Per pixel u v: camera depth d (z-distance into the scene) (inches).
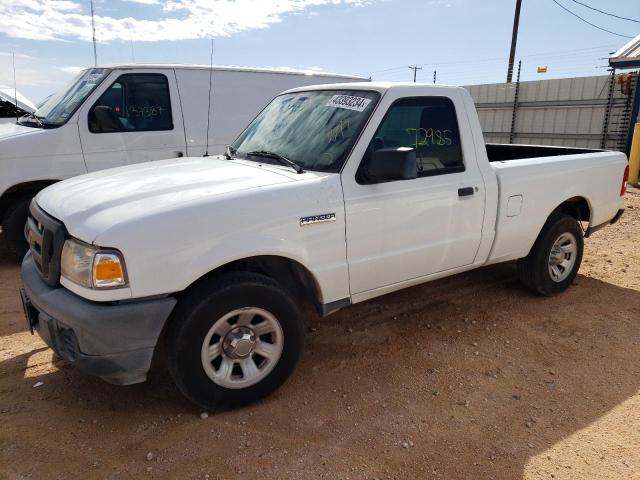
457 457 109.4
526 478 104.0
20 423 116.7
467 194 155.2
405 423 120.0
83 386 132.1
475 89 804.6
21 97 357.4
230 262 119.0
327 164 134.5
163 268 106.6
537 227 180.5
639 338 165.9
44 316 111.1
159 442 111.4
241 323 119.7
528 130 735.1
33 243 127.6
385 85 145.4
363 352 152.6
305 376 138.9
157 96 258.8
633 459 110.1
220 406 120.0
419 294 197.9
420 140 147.9
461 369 144.6
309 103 156.6
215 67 275.7
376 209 135.9
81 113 237.6
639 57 576.4
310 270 127.6
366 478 102.7
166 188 120.3
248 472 103.3
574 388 136.8
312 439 113.7
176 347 111.3
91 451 108.3
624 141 617.9
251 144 159.6
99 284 103.2
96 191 122.1
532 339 163.5
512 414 124.8
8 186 219.9
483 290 203.2
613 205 210.4
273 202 119.6
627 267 237.5
